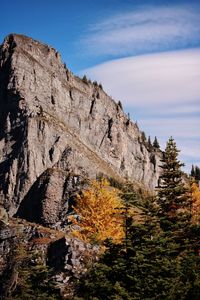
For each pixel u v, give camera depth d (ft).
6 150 370.53
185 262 107.34
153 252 107.45
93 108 493.36
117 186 362.12
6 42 452.76
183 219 123.75
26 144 358.43
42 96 426.51
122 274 109.19
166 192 130.00
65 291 114.42
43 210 300.20
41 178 328.70
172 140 137.80
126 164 516.73
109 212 140.97
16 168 349.61
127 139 542.98
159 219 120.16
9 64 421.18
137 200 122.52
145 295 101.09
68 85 479.00
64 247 124.06
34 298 111.96
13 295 117.08
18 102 398.42
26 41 459.73
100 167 423.23
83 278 115.65
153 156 584.40
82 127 469.57
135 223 119.85
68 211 289.12
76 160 368.89
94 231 138.82
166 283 100.07
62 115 446.19
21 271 118.83
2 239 155.74
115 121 514.27
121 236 136.46
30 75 421.59
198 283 100.17
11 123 390.01
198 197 138.72
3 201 335.88
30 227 163.73
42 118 389.19
